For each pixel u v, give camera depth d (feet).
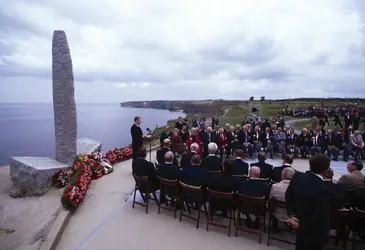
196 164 14.64
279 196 12.06
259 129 37.14
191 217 14.30
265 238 12.90
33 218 16.39
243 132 35.40
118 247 11.93
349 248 12.07
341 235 12.18
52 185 21.04
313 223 7.88
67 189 16.85
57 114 23.43
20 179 20.31
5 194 20.85
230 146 33.06
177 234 13.19
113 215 15.51
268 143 34.09
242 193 12.79
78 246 12.05
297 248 8.61
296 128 62.03
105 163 26.12
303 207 8.15
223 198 13.44
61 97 23.31
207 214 13.57
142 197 17.28
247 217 13.83
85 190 18.47
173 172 15.11
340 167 29.66
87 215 15.53
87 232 13.41
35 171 20.17
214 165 18.16
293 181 8.91
